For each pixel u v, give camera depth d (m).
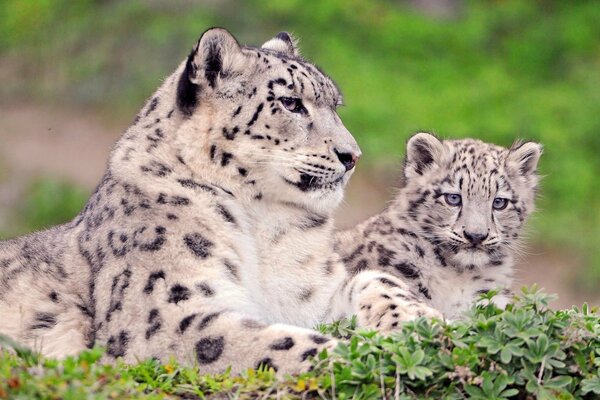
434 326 9.94
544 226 27.59
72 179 29.66
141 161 11.62
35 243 12.30
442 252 14.37
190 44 34.69
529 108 31.86
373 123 30.70
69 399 8.59
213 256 11.16
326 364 9.83
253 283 11.55
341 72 33.09
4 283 11.87
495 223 14.59
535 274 26.08
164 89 12.13
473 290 14.33
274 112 11.68
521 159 15.38
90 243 11.59
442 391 9.60
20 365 9.38
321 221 12.14
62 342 11.29
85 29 36.56
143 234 11.10
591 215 28.39
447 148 15.24
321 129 11.84
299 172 11.70
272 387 9.58
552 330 10.08
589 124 31.31
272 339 10.24
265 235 11.79
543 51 35.06
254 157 11.59
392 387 9.53
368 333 10.07
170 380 9.77
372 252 14.57
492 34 36.09
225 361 10.31
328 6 35.62
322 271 12.02
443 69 34.03
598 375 9.80
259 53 11.98
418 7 37.38
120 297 10.93
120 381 9.24
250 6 35.66
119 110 33.62
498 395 9.51
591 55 34.91
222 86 11.66
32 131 32.66
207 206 11.40
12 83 35.41
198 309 10.68
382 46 34.88
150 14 36.19
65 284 11.61
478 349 9.81
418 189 15.05
